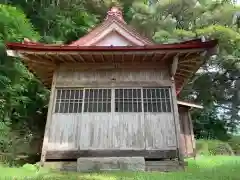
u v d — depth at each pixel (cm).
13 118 1345
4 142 1044
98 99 893
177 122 855
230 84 2514
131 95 896
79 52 834
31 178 612
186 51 816
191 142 1527
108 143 841
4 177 623
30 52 834
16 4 1836
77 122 865
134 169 771
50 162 820
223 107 2650
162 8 2366
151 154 826
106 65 931
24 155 1116
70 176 654
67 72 927
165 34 2158
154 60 919
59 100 894
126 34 975
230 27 2255
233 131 2655
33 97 1512
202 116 2523
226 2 2345
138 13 2436
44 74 1077
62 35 1894
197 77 2458
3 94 1277
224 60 2294
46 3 1962
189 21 2430
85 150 835
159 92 898
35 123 1445
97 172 742
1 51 1302
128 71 924
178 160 816
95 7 2378
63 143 843
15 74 1350
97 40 973
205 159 1284
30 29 1514
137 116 869
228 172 728
